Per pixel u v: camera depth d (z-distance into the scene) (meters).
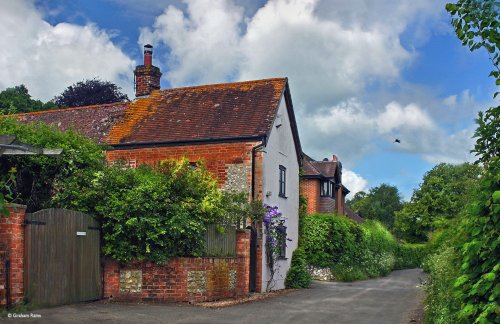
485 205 5.28
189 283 14.34
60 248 11.79
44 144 13.58
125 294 13.78
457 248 6.15
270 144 20.61
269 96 21.94
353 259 30.00
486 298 5.18
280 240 20.67
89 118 23.70
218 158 20.05
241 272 17.17
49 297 11.34
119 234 13.54
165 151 20.75
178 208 14.26
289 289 21.36
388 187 93.81
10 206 10.35
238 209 17.56
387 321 12.35
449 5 5.95
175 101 23.25
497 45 5.58
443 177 55.59
